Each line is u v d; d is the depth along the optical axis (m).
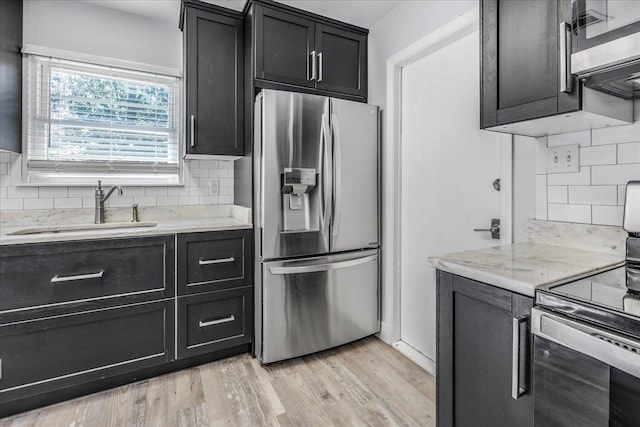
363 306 2.37
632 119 1.24
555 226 1.47
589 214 1.37
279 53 2.22
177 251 1.98
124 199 2.40
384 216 2.43
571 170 1.42
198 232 2.04
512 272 1.05
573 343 0.81
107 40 2.35
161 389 1.84
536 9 1.18
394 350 2.30
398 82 2.35
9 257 1.59
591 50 1.01
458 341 1.17
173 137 2.59
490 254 1.32
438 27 1.94
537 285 0.93
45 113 2.20
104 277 1.80
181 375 1.99
